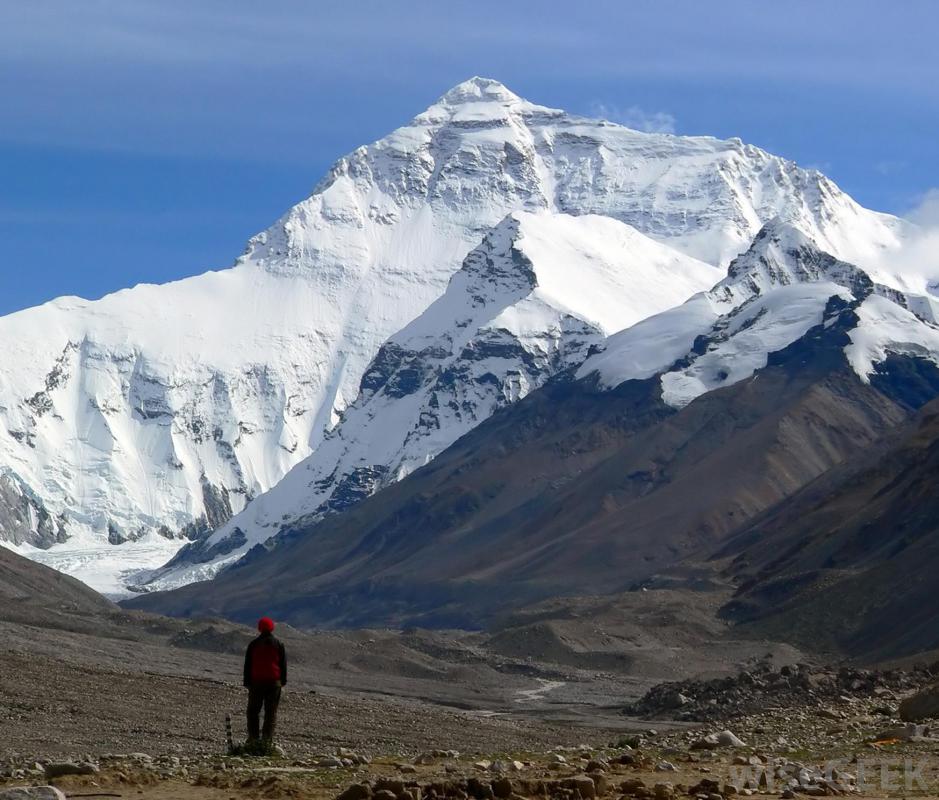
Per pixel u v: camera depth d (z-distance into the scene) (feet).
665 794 163.12
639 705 526.57
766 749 234.17
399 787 157.99
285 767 201.26
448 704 576.20
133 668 540.93
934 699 290.76
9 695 378.53
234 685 475.31
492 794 160.25
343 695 530.27
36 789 147.02
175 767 201.67
